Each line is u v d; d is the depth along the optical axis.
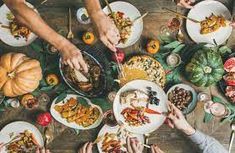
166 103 2.12
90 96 2.11
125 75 2.12
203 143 2.12
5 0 1.74
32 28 1.77
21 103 2.09
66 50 1.82
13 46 2.12
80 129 2.12
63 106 2.11
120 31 2.13
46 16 2.13
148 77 2.14
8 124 2.09
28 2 2.12
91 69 2.10
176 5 2.19
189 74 2.12
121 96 2.10
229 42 2.21
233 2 2.19
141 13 2.17
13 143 2.09
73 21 2.14
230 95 2.16
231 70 2.17
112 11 2.14
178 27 2.18
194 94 2.16
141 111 2.11
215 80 2.12
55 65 2.11
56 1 2.14
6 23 2.11
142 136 2.14
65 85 2.11
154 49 2.13
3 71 2.03
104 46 2.14
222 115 2.17
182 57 2.17
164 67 2.16
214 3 2.20
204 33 2.19
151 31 2.17
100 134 2.12
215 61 2.11
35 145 2.10
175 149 2.16
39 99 2.10
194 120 2.17
